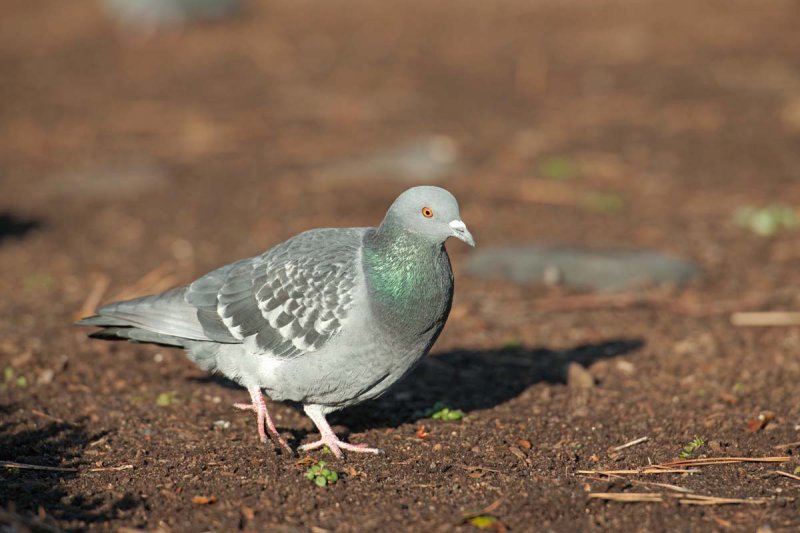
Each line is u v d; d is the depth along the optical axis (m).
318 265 8.16
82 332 11.69
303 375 8.12
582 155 19.19
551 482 7.76
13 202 17.17
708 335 11.32
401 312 7.96
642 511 7.27
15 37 31.34
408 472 8.01
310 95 24.09
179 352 11.11
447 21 32.12
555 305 12.63
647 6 32.97
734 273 13.62
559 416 9.31
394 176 18.31
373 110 22.69
